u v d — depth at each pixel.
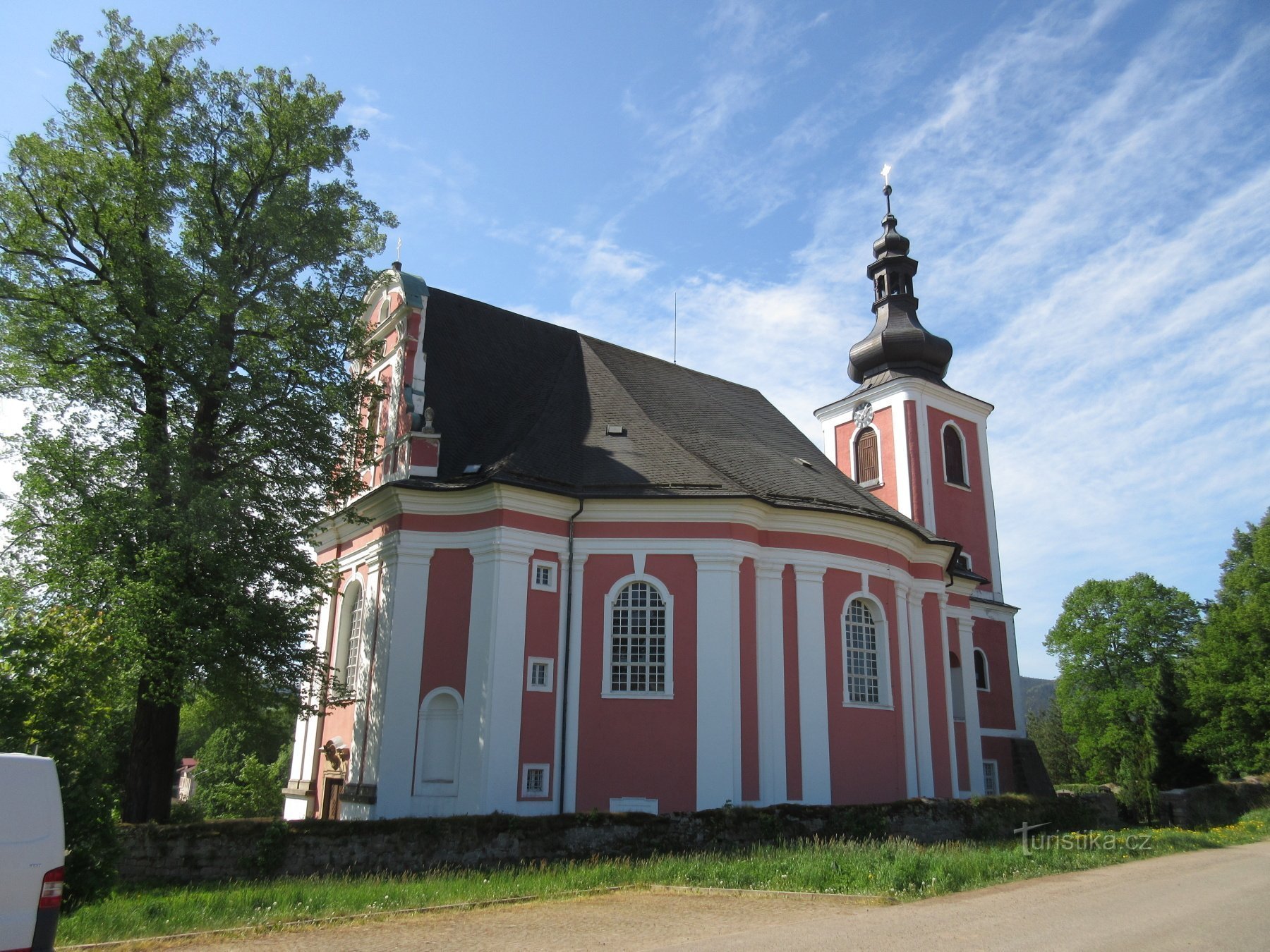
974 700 36.34
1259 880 16.88
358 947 10.93
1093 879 16.97
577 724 24.62
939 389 44.31
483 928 12.13
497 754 23.33
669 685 24.81
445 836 19.27
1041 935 11.18
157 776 22.39
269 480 23.55
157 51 23.50
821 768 25.77
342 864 18.61
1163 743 53.38
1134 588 64.44
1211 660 47.88
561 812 23.86
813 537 27.70
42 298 21.72
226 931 12.03
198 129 23.56
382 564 26.42
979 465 45.75
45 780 9.37
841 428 46.72
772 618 26.36
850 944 10.64
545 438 27.84
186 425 23.14
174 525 20.52
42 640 14.84
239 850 18.19
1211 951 10.34
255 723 24.67
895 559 30.20
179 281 21.95
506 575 24.64
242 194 24.55
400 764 24.19
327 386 23.91
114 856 13.90
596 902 14.35
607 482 26.47
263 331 24.14
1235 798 40.12
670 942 10.90
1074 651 65.19
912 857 17.03
